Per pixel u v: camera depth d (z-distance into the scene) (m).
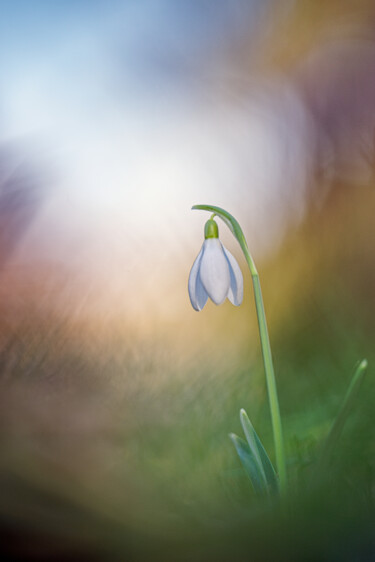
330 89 0.91
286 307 0.64
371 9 0.96
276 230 0.79
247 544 0.34
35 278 0.62
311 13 0.98
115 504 0.36
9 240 0.69
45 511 0.36
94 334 0.57
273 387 0.39
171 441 0.45
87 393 0.51
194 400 0.50
